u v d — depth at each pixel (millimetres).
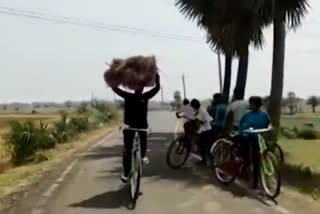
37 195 10070
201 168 13398
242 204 8828
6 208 8930
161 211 8398
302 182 10758
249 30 15336
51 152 19812
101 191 10289
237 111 12078
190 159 15211
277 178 9016
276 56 15492
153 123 45281
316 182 10602
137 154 9000
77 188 10742
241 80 21484
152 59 9312
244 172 10859
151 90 9383
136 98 9266
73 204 9039
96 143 23734
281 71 15477
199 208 8570
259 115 10000
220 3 15312
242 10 15031
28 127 19094
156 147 20344
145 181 11406
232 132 12016
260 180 10312
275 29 15461
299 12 14719
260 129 9906
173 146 13516
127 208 8648
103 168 14039
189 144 13617
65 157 17688
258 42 16281
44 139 20500
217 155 11141
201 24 17969
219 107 13688
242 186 10500
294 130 29562
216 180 11383
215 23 16438
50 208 8758
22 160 17375
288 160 15945
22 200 9594
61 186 11086
